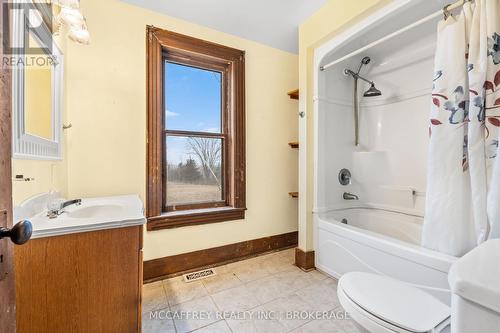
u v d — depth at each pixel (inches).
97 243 34.7
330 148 89.4
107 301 35.3
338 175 91.9
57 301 32.4
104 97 66.4
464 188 46.2
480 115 42.9
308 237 80.6
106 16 66.4
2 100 18.2
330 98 88.5
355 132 96.3
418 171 83.7
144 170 72.5
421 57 81.4
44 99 47.2
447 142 47.7
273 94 96.3
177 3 69.4
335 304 60.7
